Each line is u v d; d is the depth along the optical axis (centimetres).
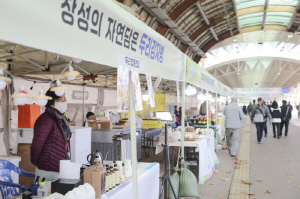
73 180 208
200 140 558
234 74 4559
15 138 525
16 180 365
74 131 490
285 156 804
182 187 406
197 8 1285
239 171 624
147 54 194
